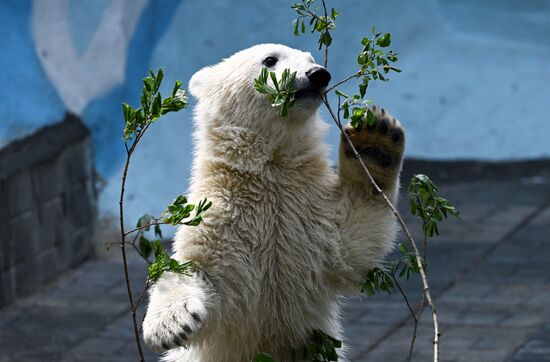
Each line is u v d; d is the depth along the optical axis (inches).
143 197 629.3
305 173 279.0
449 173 693.3
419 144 701.3
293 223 275.7
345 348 309.9
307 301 278.2
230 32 677.3
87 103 613.6
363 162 271.7
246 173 276.2
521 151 700.7
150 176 637.3
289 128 275.9
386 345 433.7
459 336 440.1
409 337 442.3
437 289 504.1
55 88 592.7
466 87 718.5
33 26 599.8
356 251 274.8
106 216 614.2
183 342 251.8
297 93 271.3
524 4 746.2
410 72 721.0
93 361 429.7
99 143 622.2
